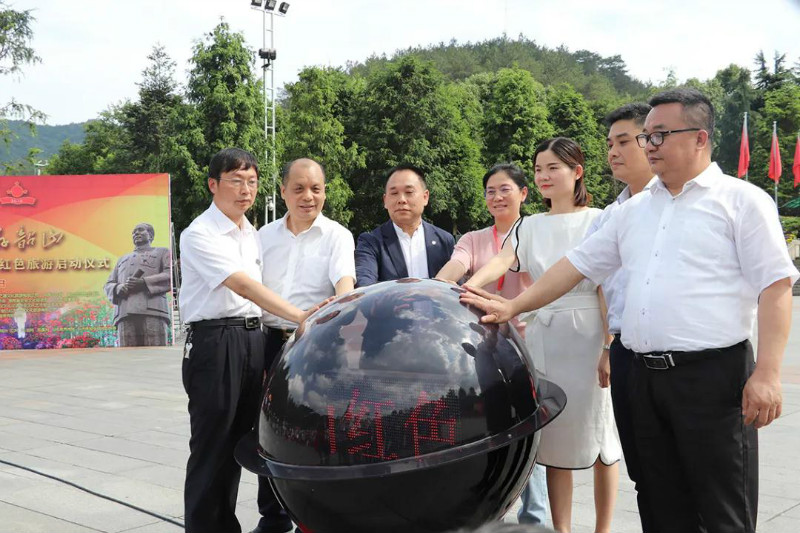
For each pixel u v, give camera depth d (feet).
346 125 133.18
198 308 11.71
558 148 11.73
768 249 7.75
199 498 11.46
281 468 6.07
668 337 8.08
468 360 6.09
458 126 138.92
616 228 9.12
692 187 8.27
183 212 90.27
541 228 11.69
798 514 13.70
